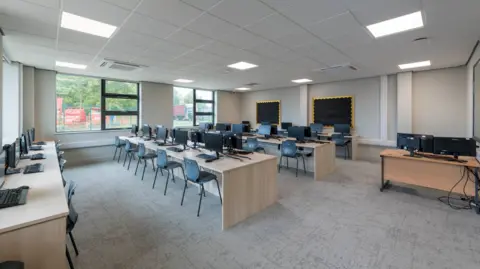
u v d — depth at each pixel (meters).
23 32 3.18
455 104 5.48
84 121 6.41
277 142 5.66
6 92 4.84
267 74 6.24
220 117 9.98
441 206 3.28
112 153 6.84
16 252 1.45
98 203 3.46
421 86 5.92
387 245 2.32
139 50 4.03
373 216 2.97
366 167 5.76
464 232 2.55
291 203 3.44
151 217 2.99
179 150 4.24
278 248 2.28
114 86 6.91
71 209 2.14
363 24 2.94
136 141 5.62
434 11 2.59
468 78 5.00
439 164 3.52
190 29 3.09
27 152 3.86
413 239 2.42
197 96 9.38
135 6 2.46
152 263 2.05
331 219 2.90
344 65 5.19
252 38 3.44
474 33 3.26
